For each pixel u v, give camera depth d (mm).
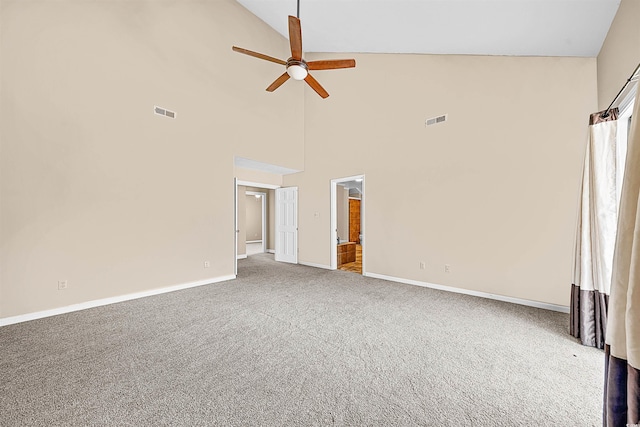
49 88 3090
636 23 2191
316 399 1663
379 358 2146
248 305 3424
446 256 4145
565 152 3232
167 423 1470
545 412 1557
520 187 3514
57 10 3148
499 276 3662
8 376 1888
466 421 1485
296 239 6527
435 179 4266
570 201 3205
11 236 2869
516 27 3064
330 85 5734
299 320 2928
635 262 1102
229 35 4840
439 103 4227
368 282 4652
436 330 2676
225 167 4801
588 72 3113
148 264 3867
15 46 2887
